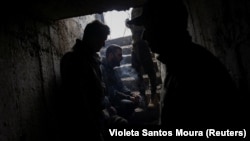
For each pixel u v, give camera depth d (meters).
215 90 1.00
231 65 1.46
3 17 1.85
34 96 2.15
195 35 2.19
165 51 1.24
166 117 1.19
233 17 1.27
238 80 1.40
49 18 2.67
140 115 4.09
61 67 2.40
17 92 1.87
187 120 1.07
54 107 2.55
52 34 2.84
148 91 4.27
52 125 2.42
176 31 1.17
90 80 2.44
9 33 1.90
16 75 1.90
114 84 3.96
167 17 1.15
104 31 2.62
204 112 1.02
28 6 2.15
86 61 2.47
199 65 1.08
